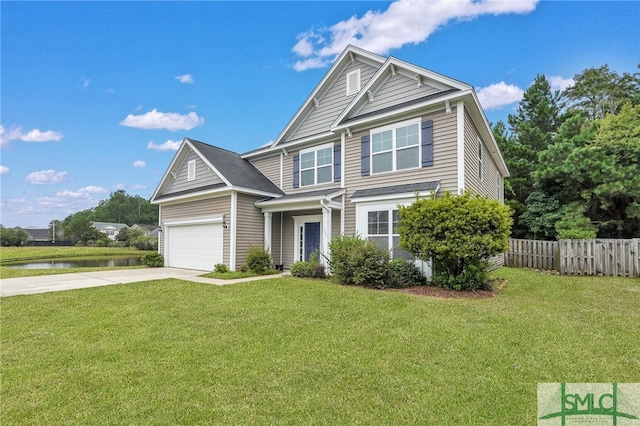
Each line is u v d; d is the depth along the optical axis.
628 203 15.54
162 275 12.06
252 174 15.26
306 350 4.52
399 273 9.11
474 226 7.74
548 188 17.89
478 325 5.47
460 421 2.90
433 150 10.05
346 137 12.29
